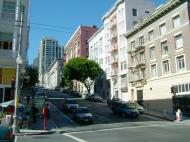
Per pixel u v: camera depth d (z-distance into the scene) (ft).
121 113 117.70
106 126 86.33
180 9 131.95
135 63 177.06
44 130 76.28
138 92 173.27
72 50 384.27
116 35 219.61
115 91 219.41
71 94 252.62
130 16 204.44
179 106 128.98
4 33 99.09
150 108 154.61
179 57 132.98
